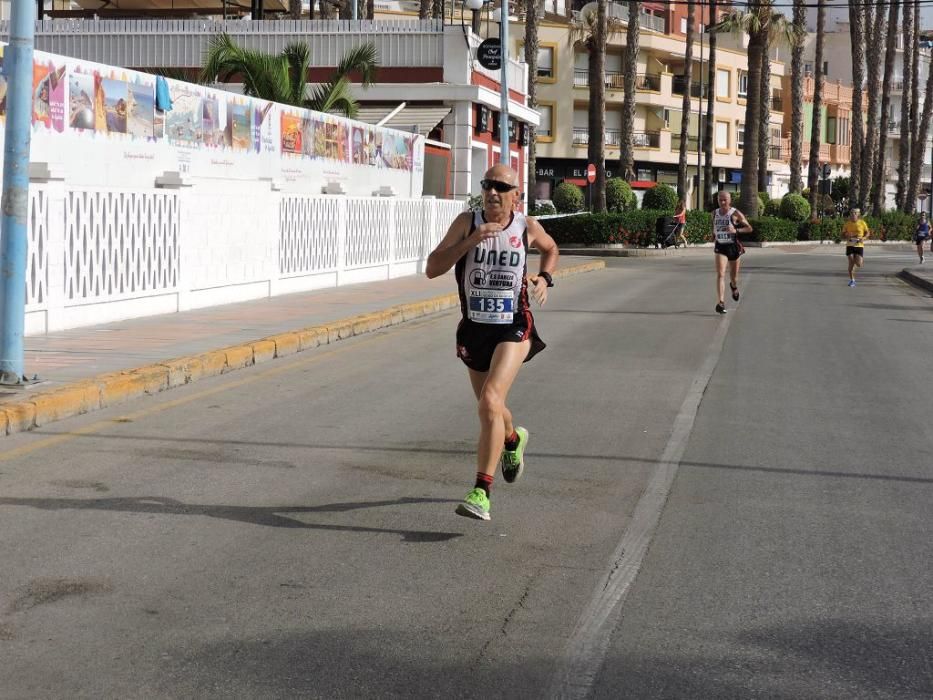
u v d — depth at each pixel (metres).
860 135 62.84
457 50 34.16
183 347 11.71
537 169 67.94
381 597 5.06
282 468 7.45
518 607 4.98
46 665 4.23
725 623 4.83
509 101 38.56
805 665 4.39
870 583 5.41
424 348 13.57
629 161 57.22
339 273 20.20
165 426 8.71
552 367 12.39
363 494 6.85
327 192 23.27
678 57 73.06
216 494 6.76
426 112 33.97
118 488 6.84
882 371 12.70
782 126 85.75
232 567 5.43
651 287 24.69
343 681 4.14
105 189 13.17
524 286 6.36
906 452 8.42
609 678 4.22
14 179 9.08
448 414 9.42
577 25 66.25
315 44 34.59
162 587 5.12
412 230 23.81
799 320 18.27
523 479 7.34
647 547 5.93
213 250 15.84
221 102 20.56
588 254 40.59
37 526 6.02
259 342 12.27
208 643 4.48
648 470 7.66
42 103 15.59
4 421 8.19
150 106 18.31
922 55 102.00
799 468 7.83
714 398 10.60
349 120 26.14
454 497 6.83
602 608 4.98
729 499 6.95
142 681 4.11
